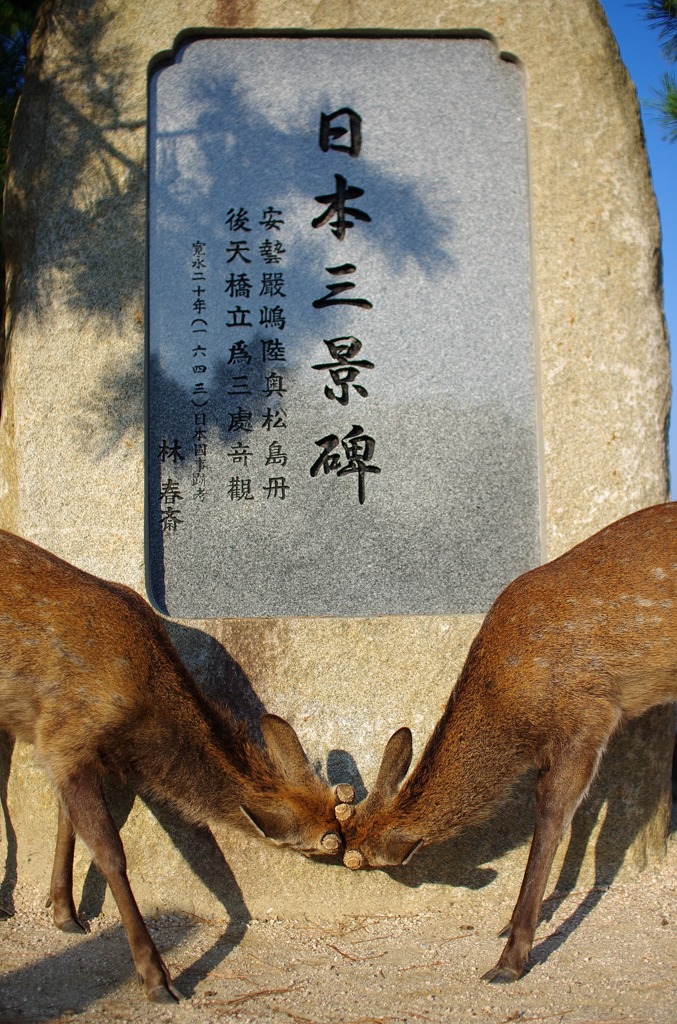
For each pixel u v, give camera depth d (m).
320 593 1.96
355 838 1.59
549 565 1.79
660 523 1.74
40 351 1.96
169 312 2.00
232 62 2.03
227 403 1.99
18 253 2.01
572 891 1.92
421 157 2.03
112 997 1.52
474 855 1.89
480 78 2.04
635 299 2.01
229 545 1.97
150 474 1.97
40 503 1.93
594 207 2.01
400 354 2.01
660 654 1.67
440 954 1.69
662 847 2.00
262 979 1.59
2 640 1.60
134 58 1.99
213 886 1.86
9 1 2.73
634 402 2.00
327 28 2.01
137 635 1.65
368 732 1.90
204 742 1.64
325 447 1.99
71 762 1.59
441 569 1.98
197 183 2.02
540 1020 1.43
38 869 1.88
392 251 2.02
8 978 1.57
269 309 2.01
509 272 2.03
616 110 2.03
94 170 1.98
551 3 2.03
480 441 2.00
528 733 1.68
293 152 2.03
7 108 2.83
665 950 1.65
